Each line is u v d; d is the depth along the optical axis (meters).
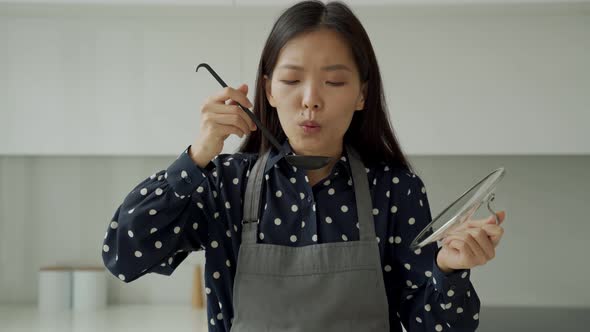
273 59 1.15
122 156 3.01
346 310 1.14
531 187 2.94
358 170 1.22
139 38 2.55
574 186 2.92
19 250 3.02
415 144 2.52
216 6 2.41
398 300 1.23
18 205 3.02
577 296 2.91
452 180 2.93
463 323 1.14
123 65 2.56
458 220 1.01
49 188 3.02
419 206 1.25
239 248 1.19
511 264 2.94
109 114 2.56
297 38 1.11
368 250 1.16
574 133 2.48
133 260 1.17
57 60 2.56
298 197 1.20
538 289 2.93
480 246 1.02
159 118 2.56
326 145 1.13
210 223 1.21
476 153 2.50
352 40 1.12
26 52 2.56
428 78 2.51
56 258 3.01
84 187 3.01
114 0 2.38
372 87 1.23
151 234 1.15
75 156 3.02
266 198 1.20
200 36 2.55
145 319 2.65
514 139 2.50
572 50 2.48
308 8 1.14
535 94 2.49
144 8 2.44
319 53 1.10
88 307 2.87
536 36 2.48
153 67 2.56
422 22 2.51
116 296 3.01
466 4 2.36
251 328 1.14
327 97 1.10
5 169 3.02
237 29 2.55
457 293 1.10
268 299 1.14
